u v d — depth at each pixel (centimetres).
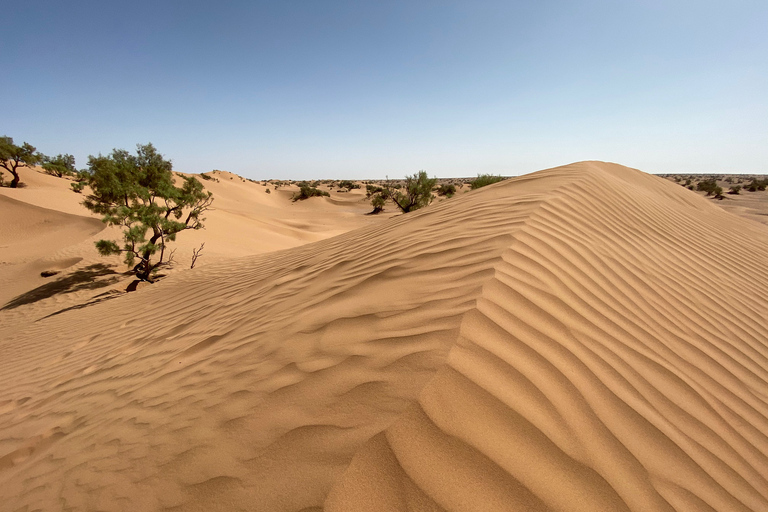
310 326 245
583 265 321
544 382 166
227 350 272
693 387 212
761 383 245
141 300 729
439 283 259
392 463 121
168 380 263
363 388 160
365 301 258
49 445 239
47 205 2225
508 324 202
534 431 140
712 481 151
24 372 470
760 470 169
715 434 181
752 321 342
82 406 290
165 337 411
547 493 120
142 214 1088
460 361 164
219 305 462
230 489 131
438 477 118
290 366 201
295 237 2511
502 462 126
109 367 378
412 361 168
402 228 521
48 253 1523
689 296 352
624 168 1077
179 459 157
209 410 187
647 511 126
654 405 184
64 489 172
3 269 1390
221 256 1470
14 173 2959
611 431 155
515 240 318
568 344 203
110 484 159
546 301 240
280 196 6888
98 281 1159
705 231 675
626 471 138
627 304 287
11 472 222
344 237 714
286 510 115
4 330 816
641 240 472
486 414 141
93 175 1198
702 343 271
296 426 150
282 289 405
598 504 121
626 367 205
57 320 752
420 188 2795
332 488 116
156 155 2633
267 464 136
